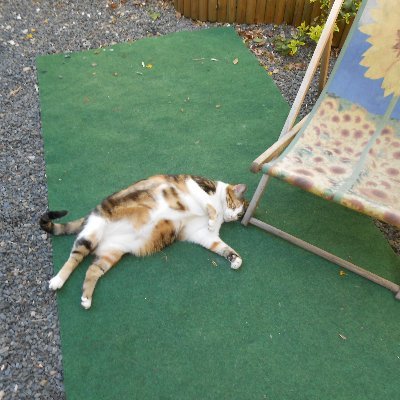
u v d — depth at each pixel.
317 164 1.43
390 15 1.49
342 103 1.55
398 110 1.51
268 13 2.58
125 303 1.43
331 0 2.04
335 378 1.31
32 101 2.12
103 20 2.62
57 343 1.35
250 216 1.63
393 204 1.35
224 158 1.89
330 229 1.68
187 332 1.38
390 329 1.41
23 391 1.26
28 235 1.60
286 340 1.38
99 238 1.47
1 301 1.43
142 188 1.53
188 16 2.66
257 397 1.27
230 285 1.49
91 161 1.85
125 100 2.14
